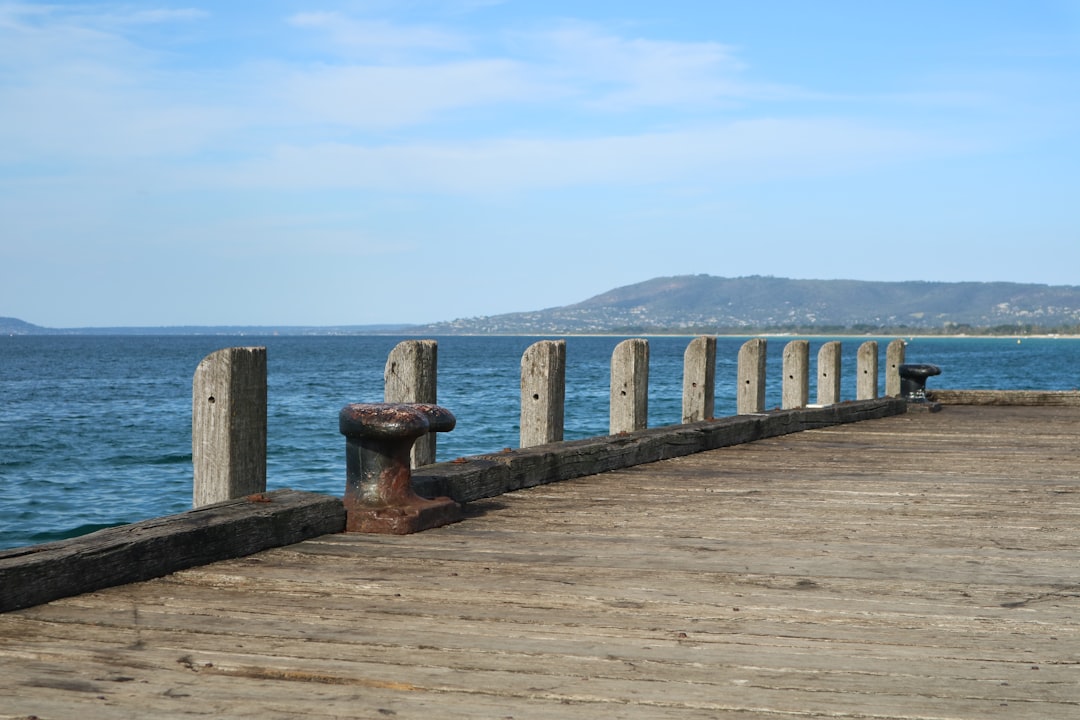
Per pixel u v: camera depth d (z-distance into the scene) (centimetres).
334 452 1889
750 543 501
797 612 367
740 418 1027
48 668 296
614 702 272
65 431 2461
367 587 397
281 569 427
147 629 337
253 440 495
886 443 1016
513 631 339
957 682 292
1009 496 668
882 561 459
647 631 340
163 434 2384
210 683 284
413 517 515
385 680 287
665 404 2959
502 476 656
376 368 7225
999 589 405
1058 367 7531
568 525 548
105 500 1398
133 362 8856
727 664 306
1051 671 302
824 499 651
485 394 3700
